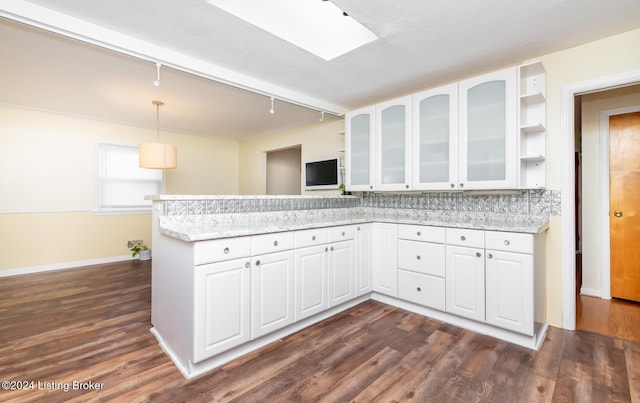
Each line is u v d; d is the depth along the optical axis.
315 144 4.73
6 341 2.21
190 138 5.85
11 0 1.77
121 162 5.00
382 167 3.24
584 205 3.23
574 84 2.35
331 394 1.64
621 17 1.96
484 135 2.52
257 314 2.08
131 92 3.47
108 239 4.85
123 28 2.11
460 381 1.75
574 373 1.81
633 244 2.99
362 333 2.34
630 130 2.97
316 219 3.00
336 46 2.52
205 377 1.79
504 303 2.21
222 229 2.08
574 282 2.40
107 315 2.69
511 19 1.98
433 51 2.42
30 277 3.93
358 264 2.89
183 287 1.88
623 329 2.40
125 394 1.63
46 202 4.32
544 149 2.50
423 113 2.90
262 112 4.28
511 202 2.69
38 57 2.57
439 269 2.55
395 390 1.67
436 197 3.19
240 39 2.26
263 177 5.96
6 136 4.04
